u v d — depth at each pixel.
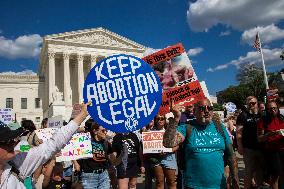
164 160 9.98
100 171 8.77
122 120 4.85
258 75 95.38
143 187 14.21
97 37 88.44
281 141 8.95
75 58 88.31
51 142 4.02
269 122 8.94
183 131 5.59
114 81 4.90
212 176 5.39
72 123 4.21
